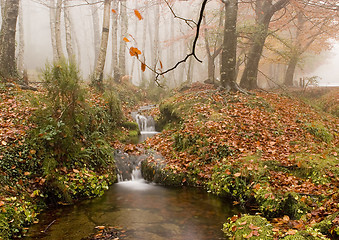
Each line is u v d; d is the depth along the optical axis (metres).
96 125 7.45
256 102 10.10
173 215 4.59
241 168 5.57
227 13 11.85
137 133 10.30
